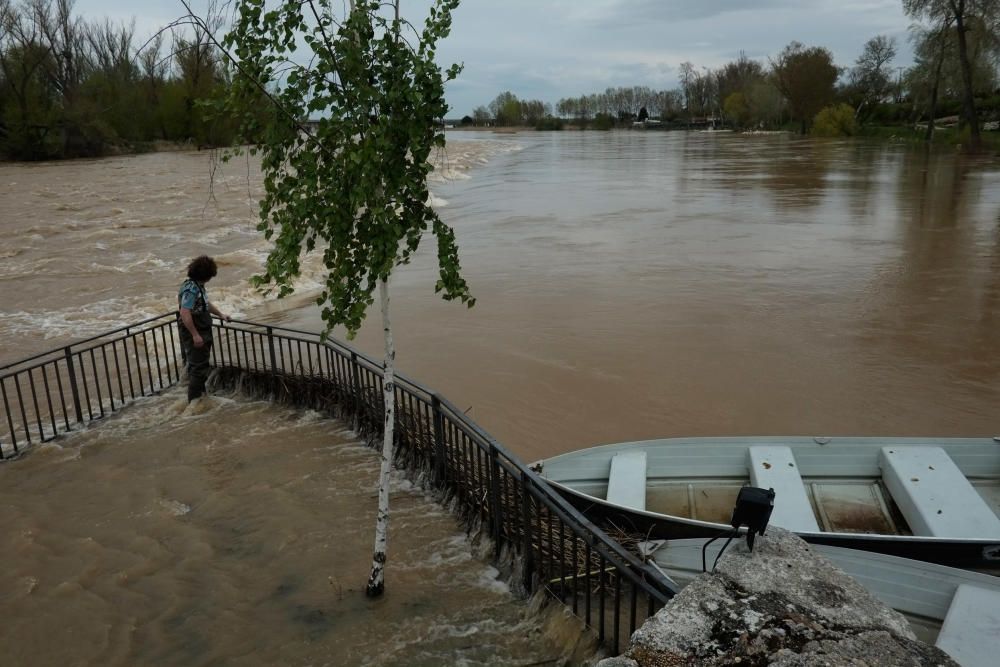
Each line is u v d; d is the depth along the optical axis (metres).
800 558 2.63
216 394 9.05
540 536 4.80
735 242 20.84
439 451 6.23
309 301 15.52
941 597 4.57
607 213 27.38
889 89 92.81
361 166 4.31
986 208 25.83
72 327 13.80
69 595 5.12
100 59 78.94
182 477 6.89
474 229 24.53
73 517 6.23
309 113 4.46
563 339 12.46
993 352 11.52
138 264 19.61
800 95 96.25
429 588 5.07
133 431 8.05
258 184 41.41
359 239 4.66
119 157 70.38
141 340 12.56
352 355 7.49
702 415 9.48
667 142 91.19
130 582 5.27
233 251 21.62
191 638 4.66
